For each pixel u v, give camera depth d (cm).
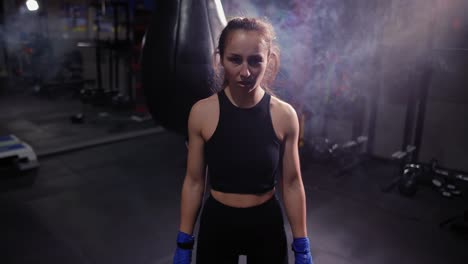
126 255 216
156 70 114
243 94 91
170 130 124
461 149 326
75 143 426
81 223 253
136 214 268
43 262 208
